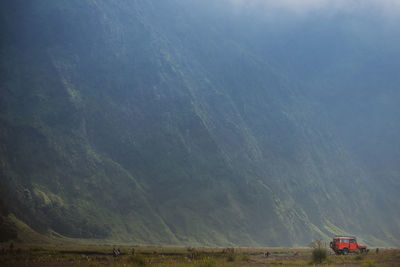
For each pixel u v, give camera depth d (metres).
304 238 175.38
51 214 146.00
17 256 55.69
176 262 49.50
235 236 162.00
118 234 150.62
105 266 41.00
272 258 71.00
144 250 88.44
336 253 75.94
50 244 124.06
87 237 146.12
